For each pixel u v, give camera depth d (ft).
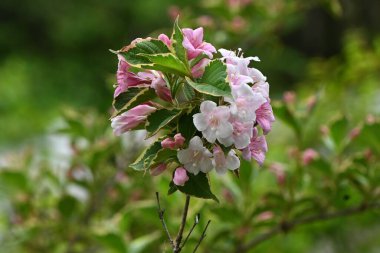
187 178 2.40
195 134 2.43
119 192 4.64
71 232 4.58
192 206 3.92
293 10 5.46
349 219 4.33
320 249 5.74
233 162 2.38
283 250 5.16
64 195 4.43
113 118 2.51
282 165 3.92
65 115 4.60
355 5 7.22
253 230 3.95
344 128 3.85
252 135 2.37
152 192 4.57
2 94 10.47
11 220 4.71
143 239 3.91
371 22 8.83
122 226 3.97
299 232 4.44
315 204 3.76
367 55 6.68
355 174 3.69
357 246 5.57
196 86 2.33
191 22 5.11
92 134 4.59
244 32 5.40
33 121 9.60
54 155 5.37
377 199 3.70
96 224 4.55
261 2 5.40
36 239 4.73
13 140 9.18
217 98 2.40
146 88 2.46
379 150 3.79
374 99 6.23
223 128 2.29
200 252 3.87
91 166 4.53
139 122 2.49
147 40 2.45
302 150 3.94
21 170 4.76
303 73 12.28
